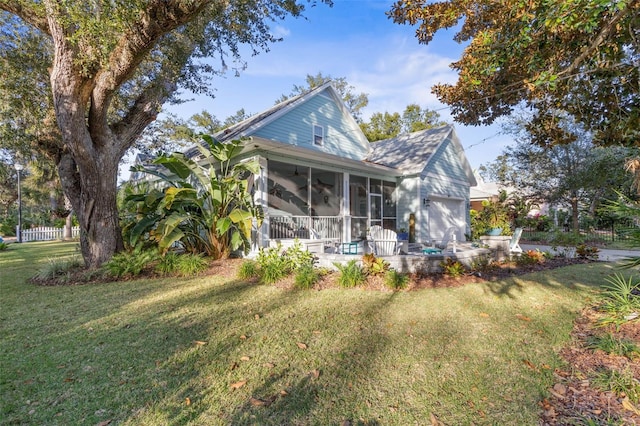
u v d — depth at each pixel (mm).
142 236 8648
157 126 13242
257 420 2201
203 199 8367
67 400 2439
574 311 4418
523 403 2365
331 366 2939
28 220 26875
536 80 4141
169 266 7250
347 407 2340
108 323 4125
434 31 5133
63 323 4148
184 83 8562
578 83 4641
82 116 6723
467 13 4742
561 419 2186
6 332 3840
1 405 2367
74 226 23016
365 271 6277
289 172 9438
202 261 7602
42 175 19578
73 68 6238
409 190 13086
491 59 4305
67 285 6355
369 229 10523
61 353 3244
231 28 7711
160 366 2957
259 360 3062
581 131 14117
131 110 8352
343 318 4203
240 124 12969
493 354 3141
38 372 2859
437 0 5066
